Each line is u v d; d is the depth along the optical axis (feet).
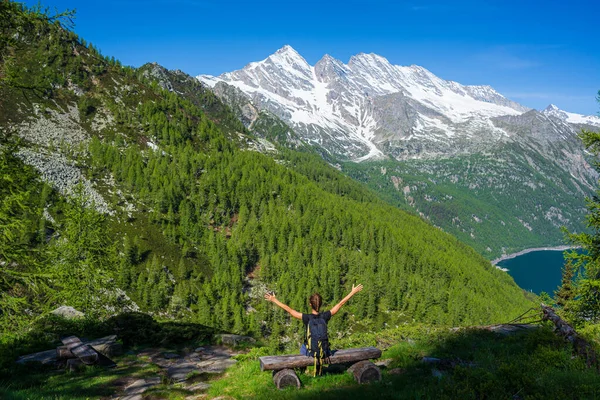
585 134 69.00
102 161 558.15
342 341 52.31
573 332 37.17
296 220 584.81
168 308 392.06
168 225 495.00
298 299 403.54
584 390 25.02
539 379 27.61
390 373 33.04
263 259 486.38
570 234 70.33
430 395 25.88
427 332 49.19
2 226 49.44
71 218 118.62
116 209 489.26
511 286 629.51
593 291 66.95
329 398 27.17
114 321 54.75
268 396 28.32
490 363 32.96
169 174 589.32
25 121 577.43
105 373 38.47
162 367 40.83
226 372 37.63
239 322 377.30
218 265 464.24
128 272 398.83
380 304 472.85
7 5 45.29
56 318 56.85
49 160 514.68
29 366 39.58
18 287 53.83
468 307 460.55
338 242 593.01
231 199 587.27
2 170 48.62
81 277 109.70
